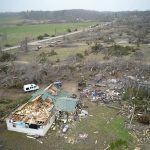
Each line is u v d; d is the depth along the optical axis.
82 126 33.12
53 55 72.38
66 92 43.00
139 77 51.34
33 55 72.69
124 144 29.12
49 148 28.61
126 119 35.03
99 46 78.44
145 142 29.59
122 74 54.28
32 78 50.41
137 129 32.44
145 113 35.81
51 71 53.66
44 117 32.62
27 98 40.84
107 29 139.00
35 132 31.27
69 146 28.92
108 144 29.17
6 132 32.09
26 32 131.75
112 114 36.62
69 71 54.38
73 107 36.19
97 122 34.19
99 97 42.12
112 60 63.38
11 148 28.70
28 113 33.84
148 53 73.19
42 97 37.84
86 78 52.22
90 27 151.75
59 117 35.06
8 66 56.38
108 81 50.31
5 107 38.50
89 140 30.02
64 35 115.75
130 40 98.88
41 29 146.50
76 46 87.62
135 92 42.62
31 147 28.88
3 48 84.38
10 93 45.41
